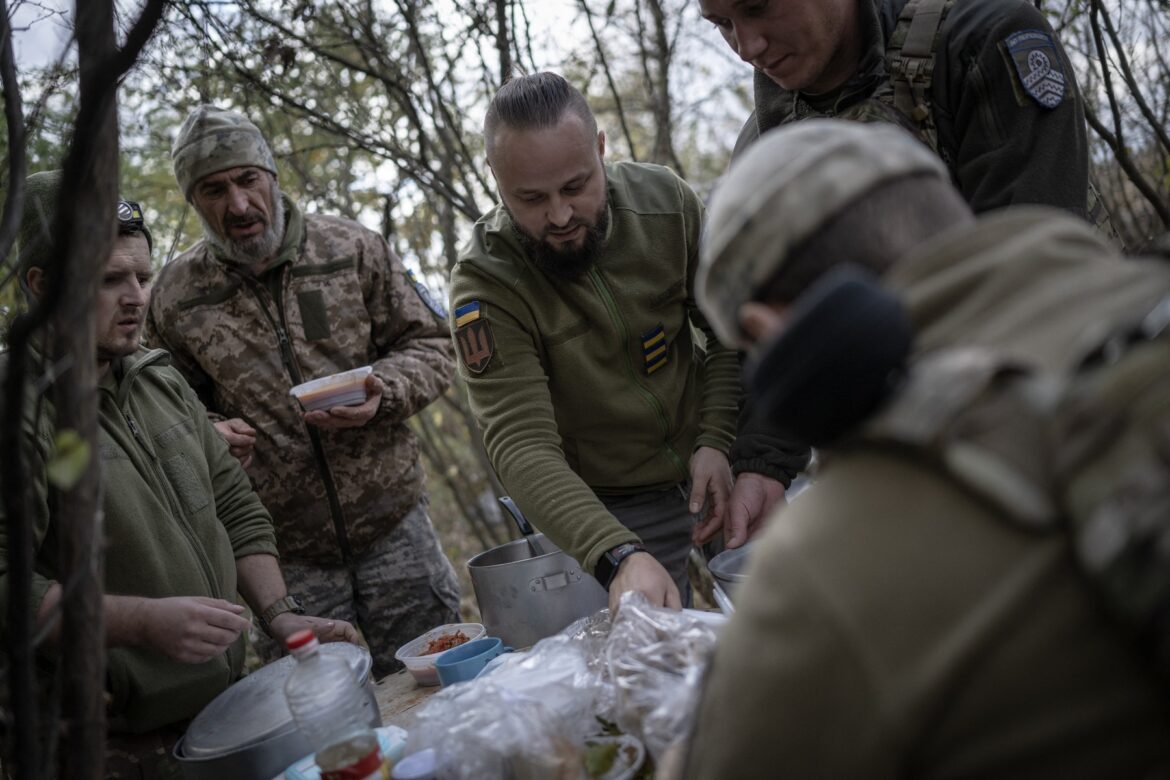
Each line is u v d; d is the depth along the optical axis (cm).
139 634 166
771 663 69
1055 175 163
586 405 202
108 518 181
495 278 190
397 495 286
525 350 191
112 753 178
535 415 185
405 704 168
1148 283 69
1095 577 59
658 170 210
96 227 96
